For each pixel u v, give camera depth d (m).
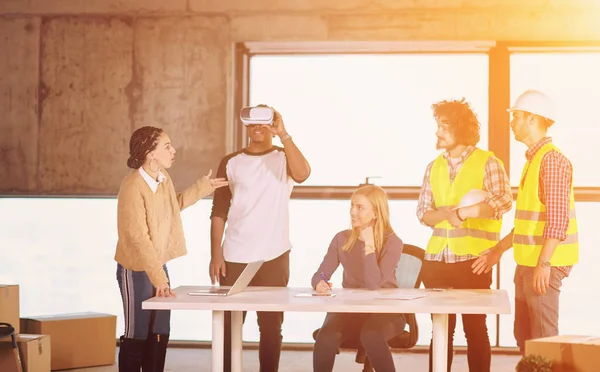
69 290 6.60
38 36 6.64
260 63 6.49
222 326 3.98
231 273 4.80
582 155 6.22
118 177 6.58
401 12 6.35
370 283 4.23
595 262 6.17
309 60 6.45
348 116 6.41
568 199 4.18
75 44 6.61
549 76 6.27
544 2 6.25
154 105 6.54
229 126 6.48
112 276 6.58
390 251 4.32
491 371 5.57
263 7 6.45
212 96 6.49
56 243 6.62
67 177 6.61
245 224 4.79
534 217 4.30
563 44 6.21
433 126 6.34
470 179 4.56
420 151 6.34
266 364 4.66
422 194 4.73
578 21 6.23
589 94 6.23
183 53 6.51
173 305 3.78
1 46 6.66
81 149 6.61
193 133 6.51
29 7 6.63
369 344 3.98
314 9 6.42
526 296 4.33
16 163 6.65
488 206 4.43
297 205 6.43
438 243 4.59
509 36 6.28
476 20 6.30
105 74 6.59
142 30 6.55
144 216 4.12
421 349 6.23
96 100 6.59
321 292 4.12
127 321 4.18
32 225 6.64
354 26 6.38
